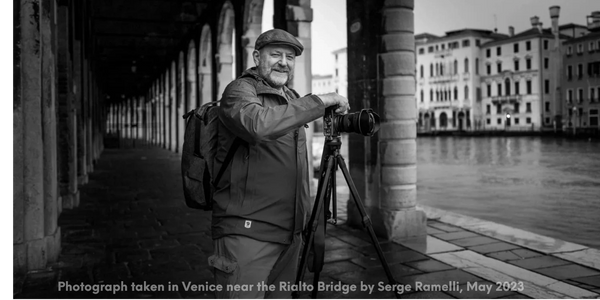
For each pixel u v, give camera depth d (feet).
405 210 19.33
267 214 6.46
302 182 6.87
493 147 114.93
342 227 21.29
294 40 6.76
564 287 12.76
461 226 21.09
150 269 14.89
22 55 14.42
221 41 47.73
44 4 15.83
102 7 54.44
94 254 16.72
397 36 19.49
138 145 115.14
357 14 21.31
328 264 15.23
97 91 71.92
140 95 149.38
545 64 219.20
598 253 16.29
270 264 6.56
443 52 254.47
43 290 12.93
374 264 15.21
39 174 14.92
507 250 16.90
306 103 6.07
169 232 20.43
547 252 16.40
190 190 6.92
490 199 33.40
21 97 14.37
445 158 80.18
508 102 230.07
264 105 6.54
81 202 28.99
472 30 242.17
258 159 6.49
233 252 6.40
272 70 6.75
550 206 29.94
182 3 57.57
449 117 253.03
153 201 29.43
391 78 19.57
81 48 36.88
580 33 237.04
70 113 27.12
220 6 46.26
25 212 14.71
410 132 19.60
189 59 64.95
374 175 20.27
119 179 41.83
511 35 243.40
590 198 33.24
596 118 197.16
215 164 6.77
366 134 6.59
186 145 6.97
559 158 75.41
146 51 84.28
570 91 208.23
